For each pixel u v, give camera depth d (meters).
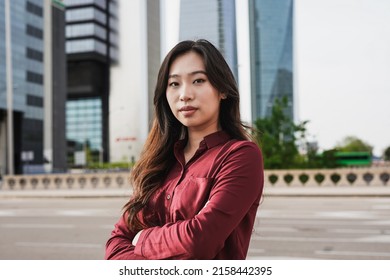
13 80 63.94
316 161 26.50
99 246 7.93
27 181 24.94
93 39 95.94
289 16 81.69
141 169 1.63
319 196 17.92
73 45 96.94
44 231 9.84
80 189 23.55
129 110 97.69
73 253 7.30
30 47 68.69
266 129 27.56
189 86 1.43
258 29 80.31
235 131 1.54
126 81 99.31
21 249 7.70
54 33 78.56
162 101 1.59
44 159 65.88
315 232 9.15
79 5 96.94
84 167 75.69
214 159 1.40
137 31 99.56
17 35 65.56
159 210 1.46
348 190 19.08
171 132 1.60
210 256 1.28
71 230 9.93
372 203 15.09
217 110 1.49
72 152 103.75
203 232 1.25
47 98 72.31
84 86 98.44
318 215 12.00
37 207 15.85
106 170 60.22
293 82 80.31
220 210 1.28
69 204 16.88
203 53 1.43
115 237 1.52
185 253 1.27
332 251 7.16
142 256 1.36
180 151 1.53
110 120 98.88
